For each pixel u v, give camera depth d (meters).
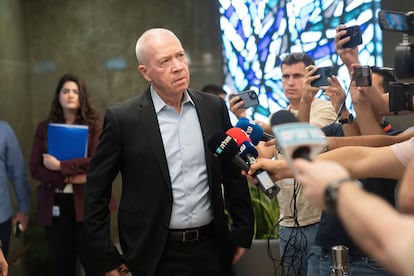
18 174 4.23
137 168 2.49
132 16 5.56
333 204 0.97
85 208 2.58
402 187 1.15
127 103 2.57
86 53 5.61
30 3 5.61
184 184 2.48
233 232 2.62
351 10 4.80
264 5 5.19
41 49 5.62
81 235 4.29
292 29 5.04
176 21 5.50
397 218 0.89
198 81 5.48
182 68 2.45
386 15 1.70
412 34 1.76
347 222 0.95
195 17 5.48
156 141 2.48
